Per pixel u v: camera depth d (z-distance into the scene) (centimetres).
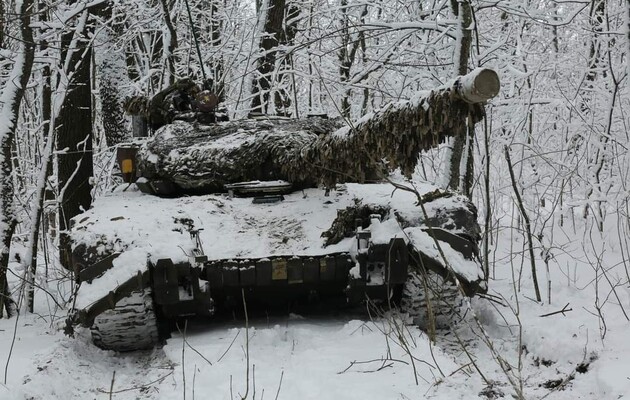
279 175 662
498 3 972
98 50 1105
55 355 513
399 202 573
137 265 497
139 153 703
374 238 524
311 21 1336
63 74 753
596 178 918
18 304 702
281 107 1238
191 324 596
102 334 540
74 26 904
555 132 1042
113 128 1121
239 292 559
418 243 530
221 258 530
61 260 837
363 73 1136
